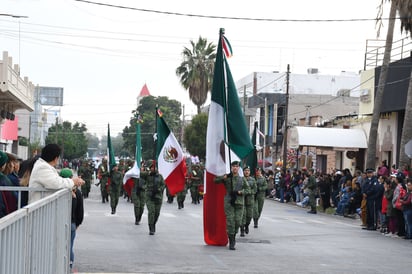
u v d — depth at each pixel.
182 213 25.41
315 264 12.35
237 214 14.30
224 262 12.19
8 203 7.93
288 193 37.53
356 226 23.08
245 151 15.01
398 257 14.11
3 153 8.29
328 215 28.88
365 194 21.77
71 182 7.92
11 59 25.00
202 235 17.22
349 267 12.14
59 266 7.16
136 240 15.45
